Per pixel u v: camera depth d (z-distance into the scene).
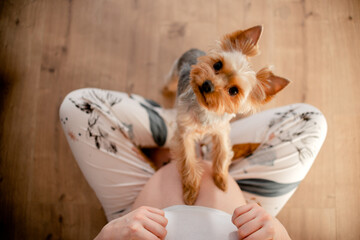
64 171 1.95
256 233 0.80
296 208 1.93
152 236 0.78
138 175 1.47
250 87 1.12
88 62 2.09
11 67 2.05
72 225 1.89
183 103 1.36
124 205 1.46
